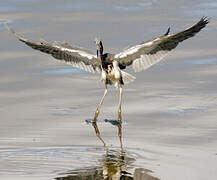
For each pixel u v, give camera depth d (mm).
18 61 18672
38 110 15047
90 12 23625
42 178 10898
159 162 11695
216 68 17812
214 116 14336
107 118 14555
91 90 16562
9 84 16875
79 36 20609
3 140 13070
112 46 19469
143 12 23516
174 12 23375
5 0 25344
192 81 16859
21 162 11758
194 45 20000
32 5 24578
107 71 14898
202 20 13531
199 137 13109
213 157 11930
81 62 15242
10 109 15109
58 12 23641
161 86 16609
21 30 21328
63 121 14352
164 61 18641
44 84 16953
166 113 14672
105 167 11430
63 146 12727
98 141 13062
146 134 13430
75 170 11305
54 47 14773
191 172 11125
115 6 24469
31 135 13398
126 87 16688
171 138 13109
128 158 11961
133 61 14828
